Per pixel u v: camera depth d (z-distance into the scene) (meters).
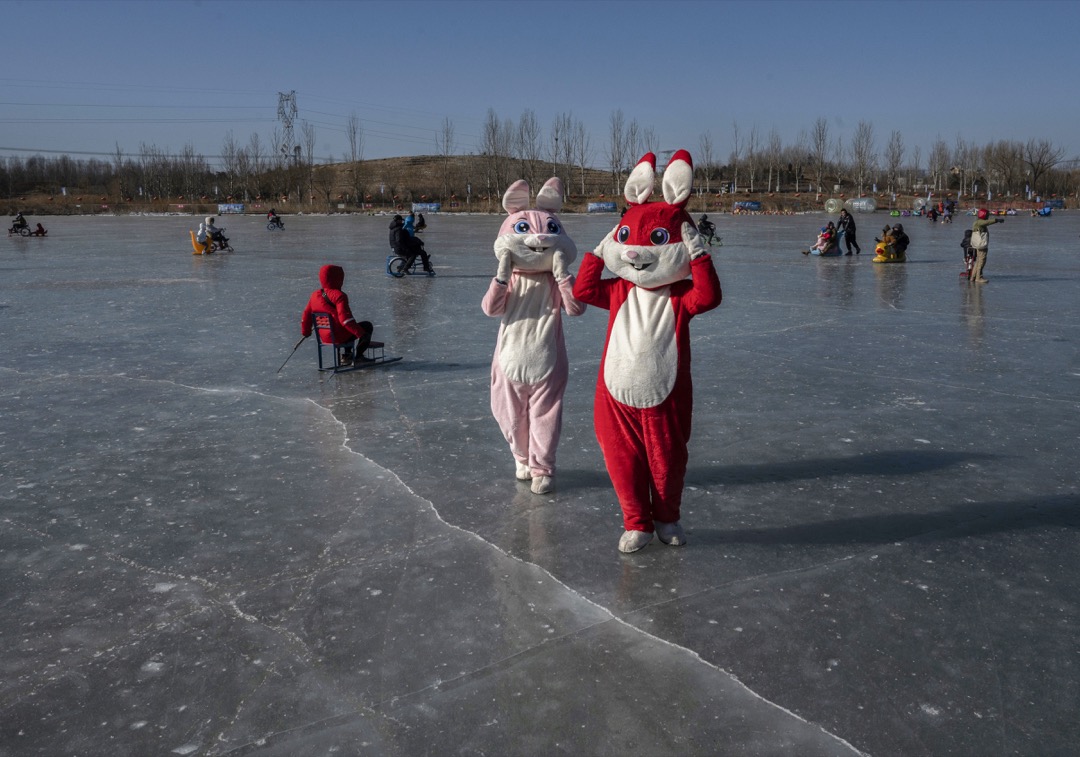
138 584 4.00
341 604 3.78
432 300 14.02
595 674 3.22
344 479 5.39
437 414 6.89
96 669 3.30
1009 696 3.08
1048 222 47.41
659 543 4.44
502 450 5.97
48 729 2.94
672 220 4.16
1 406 7.21
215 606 3.78
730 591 3.89
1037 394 7.41
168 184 96.50
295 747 2.82
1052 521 4.69
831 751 2.78
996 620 3.63
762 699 3.06
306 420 6.75
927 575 4.05
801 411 6.90
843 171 109.81
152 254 25.44
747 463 5.67
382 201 82.62
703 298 4.09
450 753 2.78
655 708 3.00
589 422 6.65
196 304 13.60
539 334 4.99
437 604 3.77
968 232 16.50
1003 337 10.15
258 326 11.30
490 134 94.31
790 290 15.02
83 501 5.05
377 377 8.23
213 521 4.73
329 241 31.92
